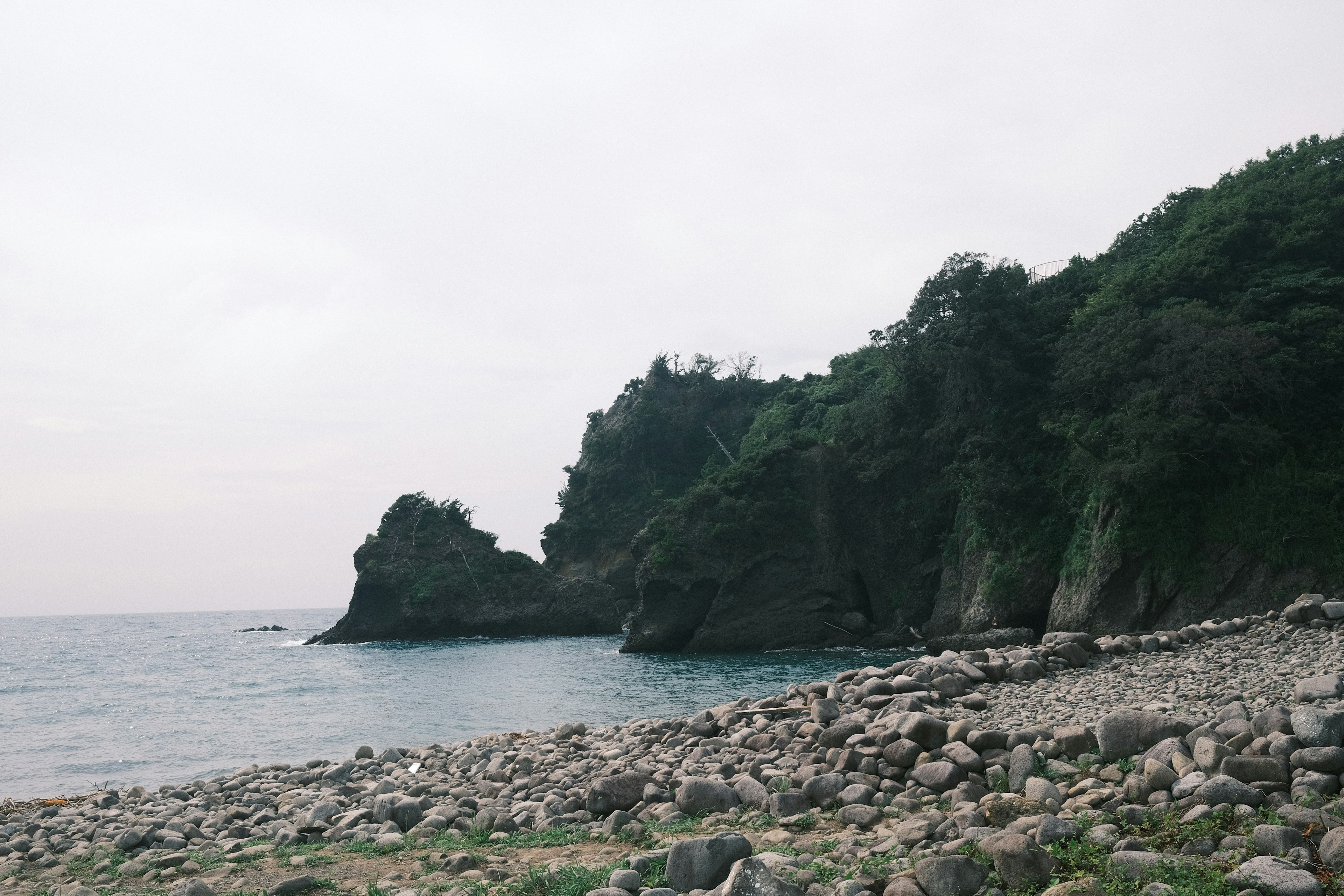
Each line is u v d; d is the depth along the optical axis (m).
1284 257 50.47
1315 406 44.69
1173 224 65.75
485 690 42.09
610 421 123.19
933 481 66.06
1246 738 8.68
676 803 10.61
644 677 46.38
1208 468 45.00
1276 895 5.63
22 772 23.50
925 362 63.12
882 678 16.34
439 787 14.42
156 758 25.23
